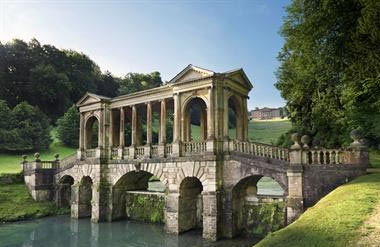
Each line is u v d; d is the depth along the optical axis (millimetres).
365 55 19672
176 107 29984
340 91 24453
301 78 26125
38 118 74000
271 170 24500
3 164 54938
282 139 46469
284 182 23719
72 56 104938
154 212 34875
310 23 20891
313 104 29641
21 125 68500
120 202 36531
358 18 18766
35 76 85812
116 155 36375
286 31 24516
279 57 31484
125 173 34531
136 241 27344
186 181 29516
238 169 26281
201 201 31203
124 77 126875
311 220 12539
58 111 90062
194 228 30531
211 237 25984
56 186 41969
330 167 21406
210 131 27469
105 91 110000
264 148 25234
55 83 88375
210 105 27734
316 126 34438
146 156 32781
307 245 9828
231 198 26500
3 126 66438
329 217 12125
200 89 28766
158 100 32906
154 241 26969
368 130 28734
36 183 41219
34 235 30219
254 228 27344
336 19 20250
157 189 46344
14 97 85250
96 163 36375
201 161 27562
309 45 21672
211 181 26766
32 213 38062
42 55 96500
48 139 70625
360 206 12570
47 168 42531
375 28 17766
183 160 28828
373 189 14922
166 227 29484
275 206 26625
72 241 27938
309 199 21922
